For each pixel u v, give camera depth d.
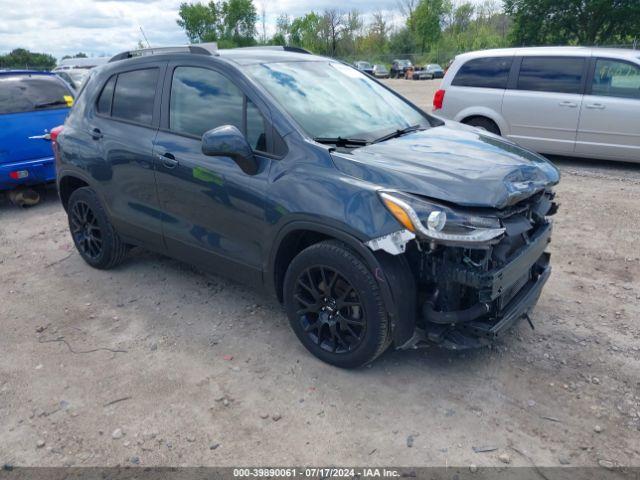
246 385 3.23
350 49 70.44
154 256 5.26
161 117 4.02
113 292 4.54
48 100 7.57
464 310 2.88
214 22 69.00
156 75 4.11
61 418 3.02
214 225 3.69
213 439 2.81
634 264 4.77
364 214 2.84
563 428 2.80
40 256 5.51
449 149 3.38
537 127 8.55
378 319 2.95
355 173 3.00
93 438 2.86
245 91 3.51
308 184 3.09
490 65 8.89
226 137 3.17
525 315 3.44
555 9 33.34
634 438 2.72
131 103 4.30
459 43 67.75
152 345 3.71
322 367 3.36
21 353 3.70
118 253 4.82
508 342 3.58
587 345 3.53
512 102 8.66
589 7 31.98
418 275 2.97
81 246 5.06
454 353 3.47
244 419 2.95
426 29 69.94
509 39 37.00
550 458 2.61
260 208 3.32
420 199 2.76
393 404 3.01
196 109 3.79
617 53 7.86
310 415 2.95
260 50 4.23
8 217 7.10
